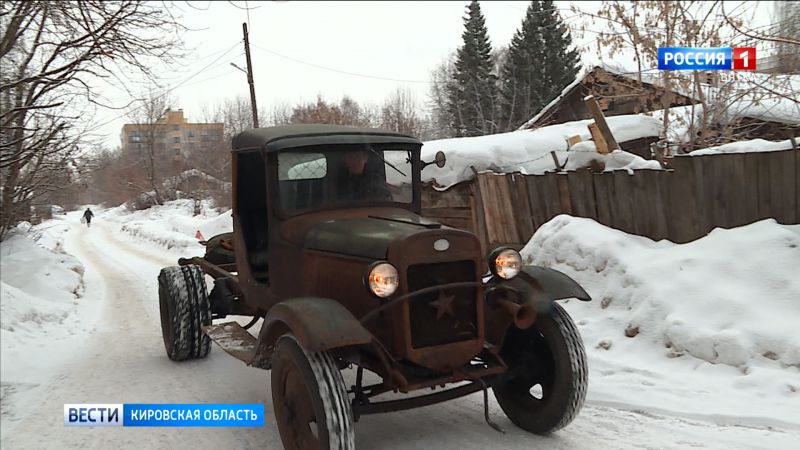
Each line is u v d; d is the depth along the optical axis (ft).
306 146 15.38
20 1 26.45
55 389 19.25
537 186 28.14
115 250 73.41
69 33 29.01
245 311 20.53
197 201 128.06
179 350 20.67
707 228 21.74
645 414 14.74
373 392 12.40
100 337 26.43
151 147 149.28
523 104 113.60
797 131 29.58
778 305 17.43
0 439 15.40
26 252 40.42
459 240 12.46
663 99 32.22
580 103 61.57
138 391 18.57
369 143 16.06
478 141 35.19
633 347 18.80
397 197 16.47
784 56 27.04
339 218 15.07
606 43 33.04
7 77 28.73
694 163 21.88
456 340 12.41
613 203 24.84
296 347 11.82
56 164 40.14
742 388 15.47
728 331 16.99
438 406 16.03
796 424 13.33
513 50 119.24
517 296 13.30
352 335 11.12
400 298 11.71
